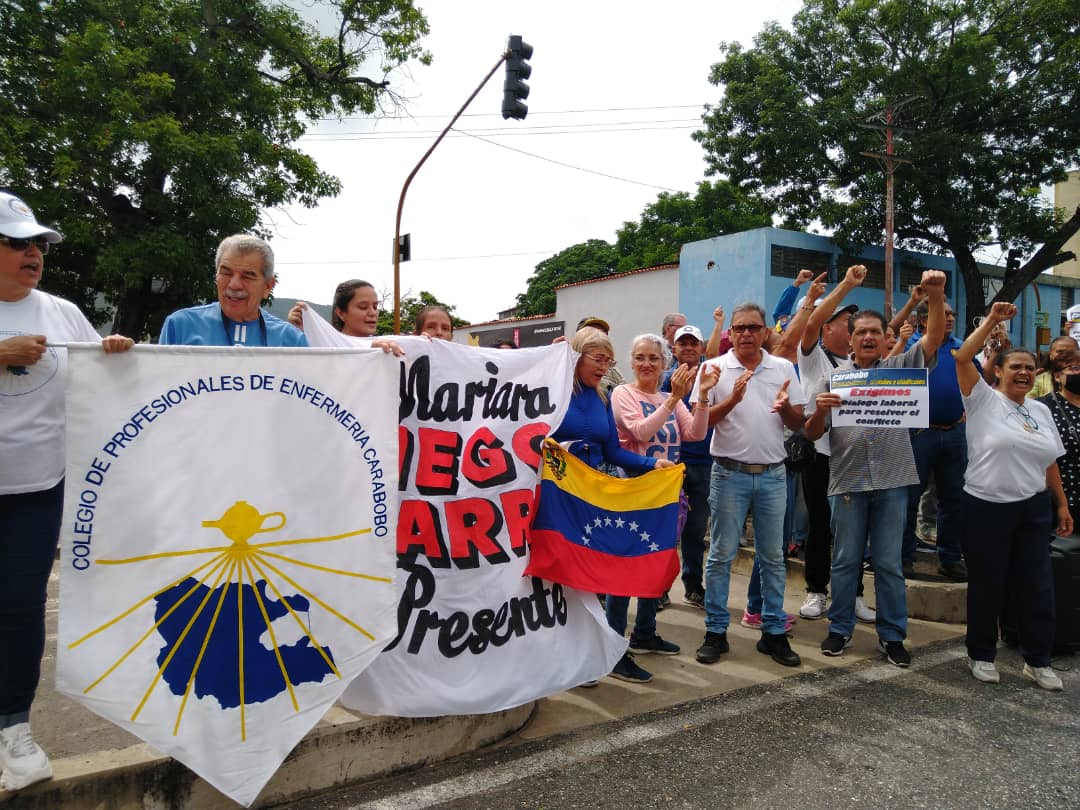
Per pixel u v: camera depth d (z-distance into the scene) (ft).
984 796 9.80
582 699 12.87
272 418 8.86
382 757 9.90
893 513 14.80
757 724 11.91
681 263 85.25
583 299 100.07
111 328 61.72
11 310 8.50
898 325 21.48
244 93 56.85
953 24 75.72
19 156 47.42
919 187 77.10
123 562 8.08
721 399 15.21
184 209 54.80
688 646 15.84
